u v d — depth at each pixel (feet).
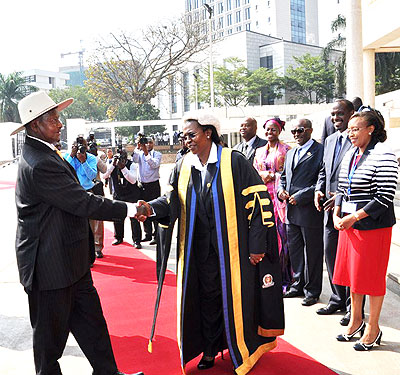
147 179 23.30
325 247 13.52
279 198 15.48
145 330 12.94
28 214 9.01
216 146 10.70
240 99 169.78
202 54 169.07
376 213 10.66
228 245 10.30
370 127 10.97
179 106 231.71
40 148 9.21
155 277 17.99
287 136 90.48
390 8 38.14
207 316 10.87
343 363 10.75
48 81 367.45
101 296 15.89
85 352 9.82
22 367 11.11
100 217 9.52
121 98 128.47
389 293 15.62
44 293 9.00
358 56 36.73
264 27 299.79
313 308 14.35
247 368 10.18
